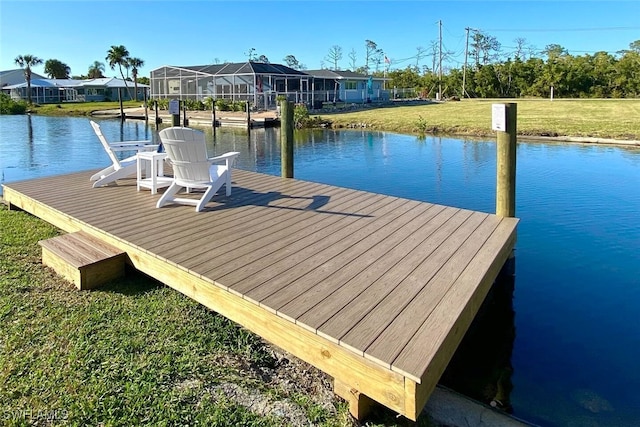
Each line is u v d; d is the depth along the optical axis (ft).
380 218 13.25
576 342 10.34
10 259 12.36
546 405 8.20
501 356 9.78
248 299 8.11
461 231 12.01
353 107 86.02
